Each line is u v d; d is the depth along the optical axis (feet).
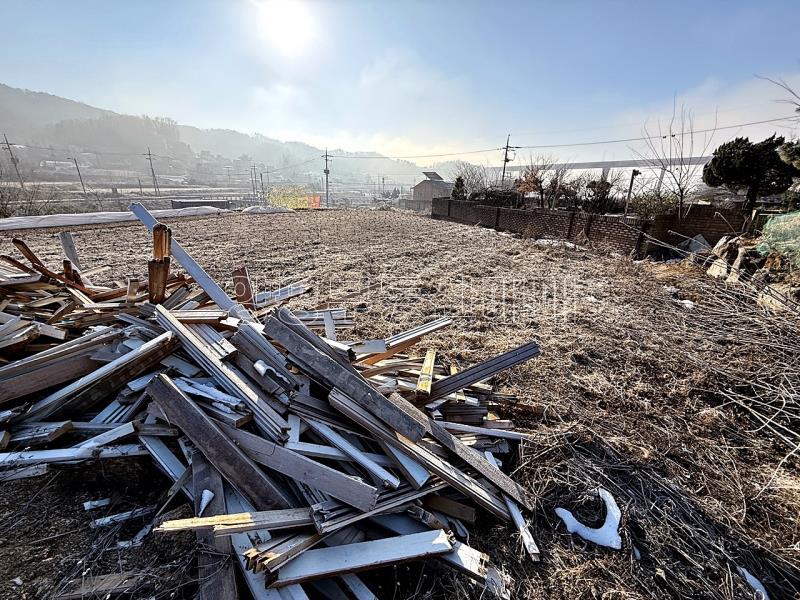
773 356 13.19
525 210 44.01
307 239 34.88
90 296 11.14
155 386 7.08
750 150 30.04
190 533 5.93
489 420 9.15
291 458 6.24
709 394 11.46
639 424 9.90
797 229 19.57
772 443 9.52
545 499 7.49
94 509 6.47
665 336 15.20
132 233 34.63
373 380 8.70
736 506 7.60
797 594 6.13
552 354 13.41
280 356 7.77
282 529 5.50
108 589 5.19
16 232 32.83
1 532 5.91
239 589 5.25
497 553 6.41
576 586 5.98
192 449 6.65
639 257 30.63
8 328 8.66
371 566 5.42
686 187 37.76
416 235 39.50
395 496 6.36
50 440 6.89
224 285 20.22
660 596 5.93
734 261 22.76
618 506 7.38
